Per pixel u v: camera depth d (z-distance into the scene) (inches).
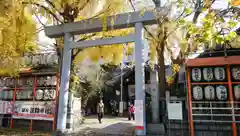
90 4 432.1
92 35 505.7
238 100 308.5
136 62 351.6
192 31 202.4
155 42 438.0
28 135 368.8
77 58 562.3
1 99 460.8
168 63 510.6
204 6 296.2
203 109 317.1
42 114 411.8
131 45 552.7
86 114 796.6
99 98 836.0
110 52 548.7
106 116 765.3
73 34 427.2
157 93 366.9
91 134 373.4
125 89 888.3
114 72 895.7
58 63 452.4
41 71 436.1
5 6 388.2
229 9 251.8
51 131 400.2
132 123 522.0
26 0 406.0
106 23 382.0
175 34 418.6
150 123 345.1
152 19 357.4
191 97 326.3
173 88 417.4
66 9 429.1
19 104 436.8
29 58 474.9
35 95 430.0
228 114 302.0
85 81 730.2
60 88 391.9
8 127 437.4
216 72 321.7
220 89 315.3
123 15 376.2
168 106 331.6
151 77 379.6
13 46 446.0
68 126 407.8
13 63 453.1
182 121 325.4
